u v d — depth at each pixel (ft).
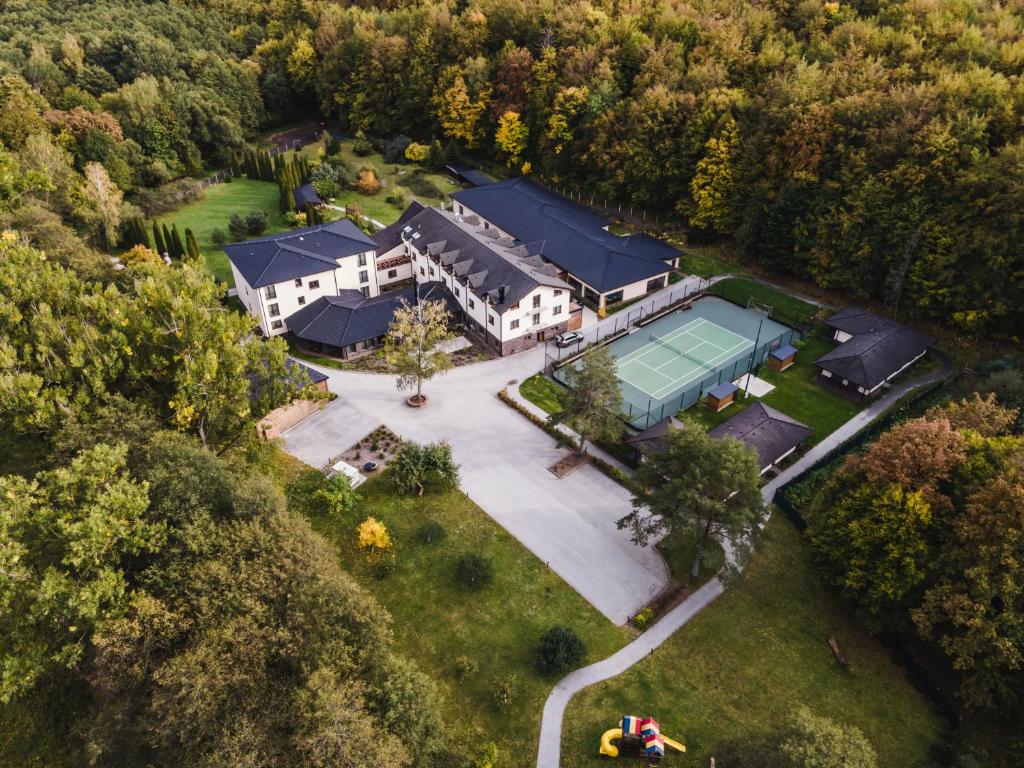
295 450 220.64
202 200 404.16
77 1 554.46
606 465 214.48
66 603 123.75
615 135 373.20
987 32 324.39
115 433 156.56
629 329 288.10
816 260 296.51
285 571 131.75
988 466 152.97
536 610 169.89
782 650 161.27
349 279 293.43
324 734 106.42
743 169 325.83
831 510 168.96
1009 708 143.95
